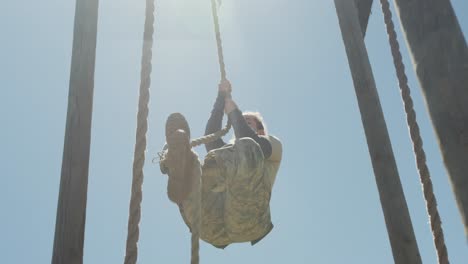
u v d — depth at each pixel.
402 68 3.82
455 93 2.85
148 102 3.30
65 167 2.87
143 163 3.16
